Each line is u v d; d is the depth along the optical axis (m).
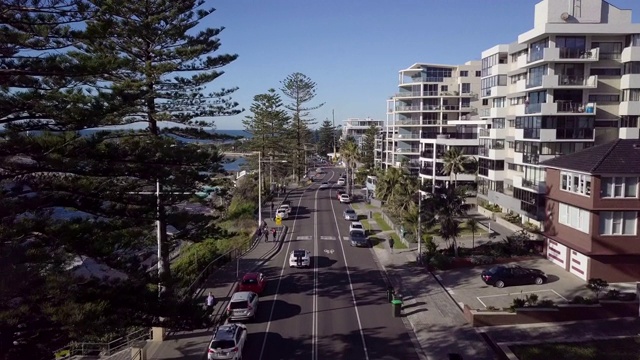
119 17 23.66
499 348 20.97
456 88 73.81
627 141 30.14
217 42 26.95
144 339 22.25
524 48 44.84
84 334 14.48
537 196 37.88
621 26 38.69
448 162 50.16
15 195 14.96
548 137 39.69
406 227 43.09
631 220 28.45
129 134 23.44
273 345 22.27
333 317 25.70
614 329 22.98
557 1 40.97
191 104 26.89
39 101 14.91
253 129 73.94
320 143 161.62
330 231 49.72
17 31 14.15
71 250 15.34
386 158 82.50
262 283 30.08
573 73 39.97
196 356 21.20
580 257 30.17
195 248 38.00
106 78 24.50
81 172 16.52
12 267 12.63
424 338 22.83
